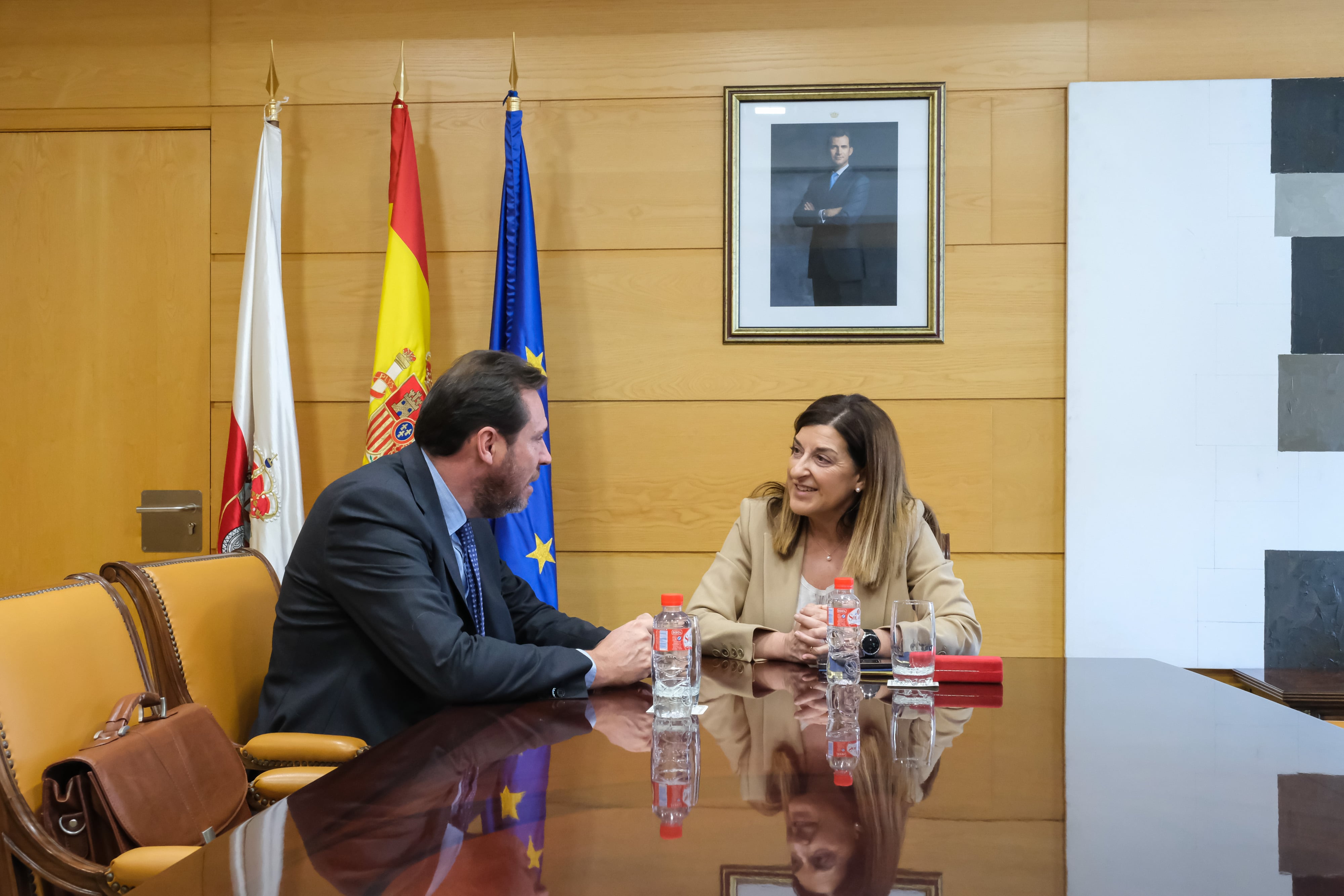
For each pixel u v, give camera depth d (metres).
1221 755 1.16
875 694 1.58
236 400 2.79
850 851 0.81
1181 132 2.88
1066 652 2.89
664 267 2.98
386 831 0.87
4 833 1.16
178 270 3.06
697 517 2.97
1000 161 2.92
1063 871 0.76
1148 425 2.88
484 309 3.00
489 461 1.79
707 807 0.94
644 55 2.98
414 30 3.01
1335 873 0.76
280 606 1.77
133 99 3.06
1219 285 2.88
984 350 2.92
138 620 2.76
